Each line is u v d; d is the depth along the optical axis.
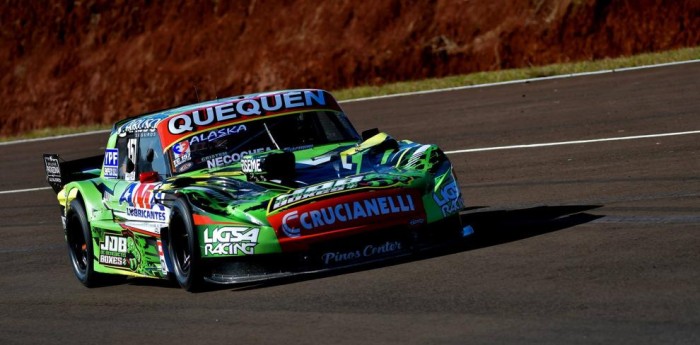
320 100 32.12
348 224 25.80
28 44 141.00
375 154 28.92
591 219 29.83
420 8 120.38
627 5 109.81
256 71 124.44
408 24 119.81
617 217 29.58
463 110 68.38
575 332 18.28
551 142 49.59
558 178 39.53
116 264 31.81
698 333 17.25
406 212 26.28
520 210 33.84
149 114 33.84
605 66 80.31
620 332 17.92
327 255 25.75
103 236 32.25
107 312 27.39
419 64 116.25
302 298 24.45
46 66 138.25
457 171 46.00
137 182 31.55
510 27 113.81
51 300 30.97
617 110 56.84
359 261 26.06
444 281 23.84
